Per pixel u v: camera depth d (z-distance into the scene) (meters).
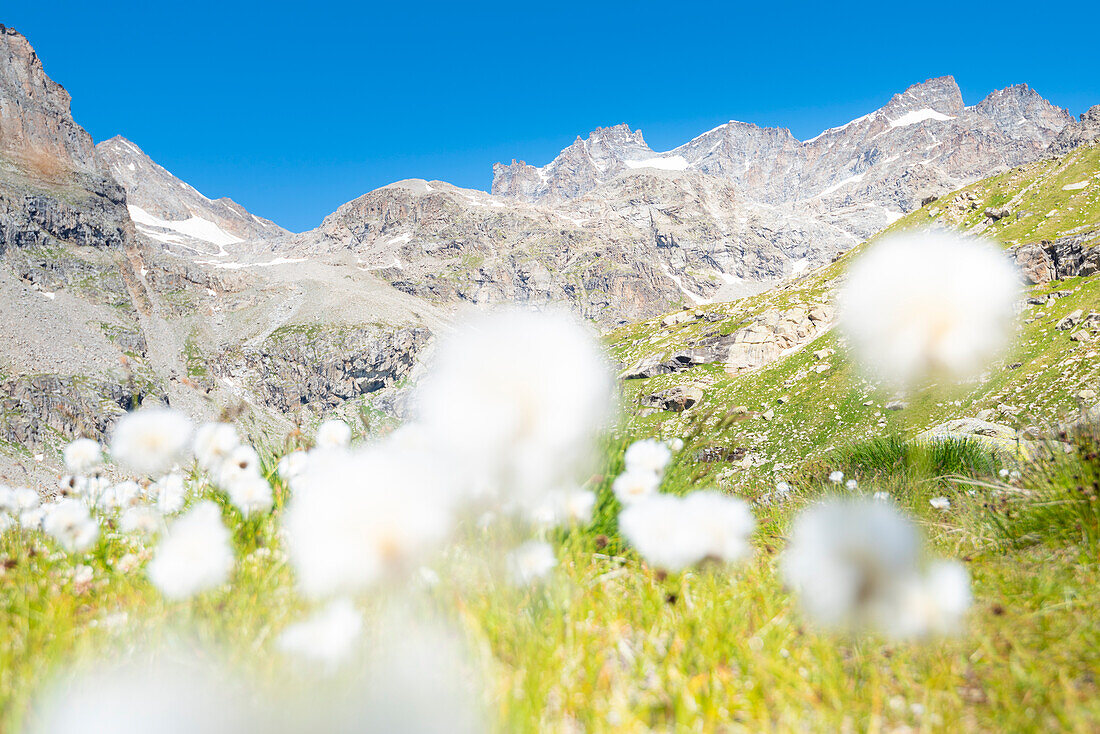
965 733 2.35
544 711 2.46
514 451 1.83
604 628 3.08
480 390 1.79
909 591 1.73
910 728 2.41
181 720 2.07
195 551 2.85
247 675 2.47
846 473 8.17
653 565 3.11
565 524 3.85
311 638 2.44
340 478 1.91
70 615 3.28
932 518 5.99
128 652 2.78
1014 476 5.99
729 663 2.81
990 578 3.88
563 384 1.79
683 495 4.34
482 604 2.97
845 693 2.58
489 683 2.48
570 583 3.28
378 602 2.68
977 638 2.93
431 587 2.87
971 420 11.70
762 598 3.31
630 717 2.39
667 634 2.98
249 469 4.49
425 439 1.90
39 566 4.15
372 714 2.07
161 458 4.21
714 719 2.39
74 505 4.32
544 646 2.77
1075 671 2.66
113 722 2.11
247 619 3.03
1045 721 2.34
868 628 2.77
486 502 2.96
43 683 2.45
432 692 2.20
